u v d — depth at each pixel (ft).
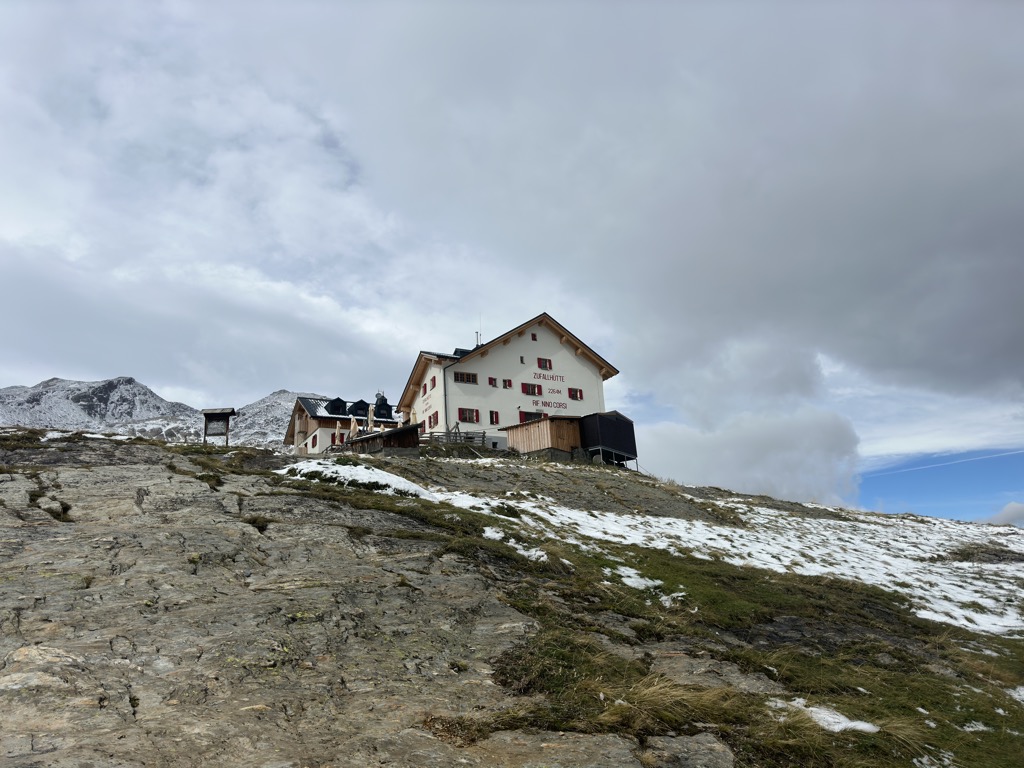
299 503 50.96
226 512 46.96
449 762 19.70
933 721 32.71
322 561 39.75
